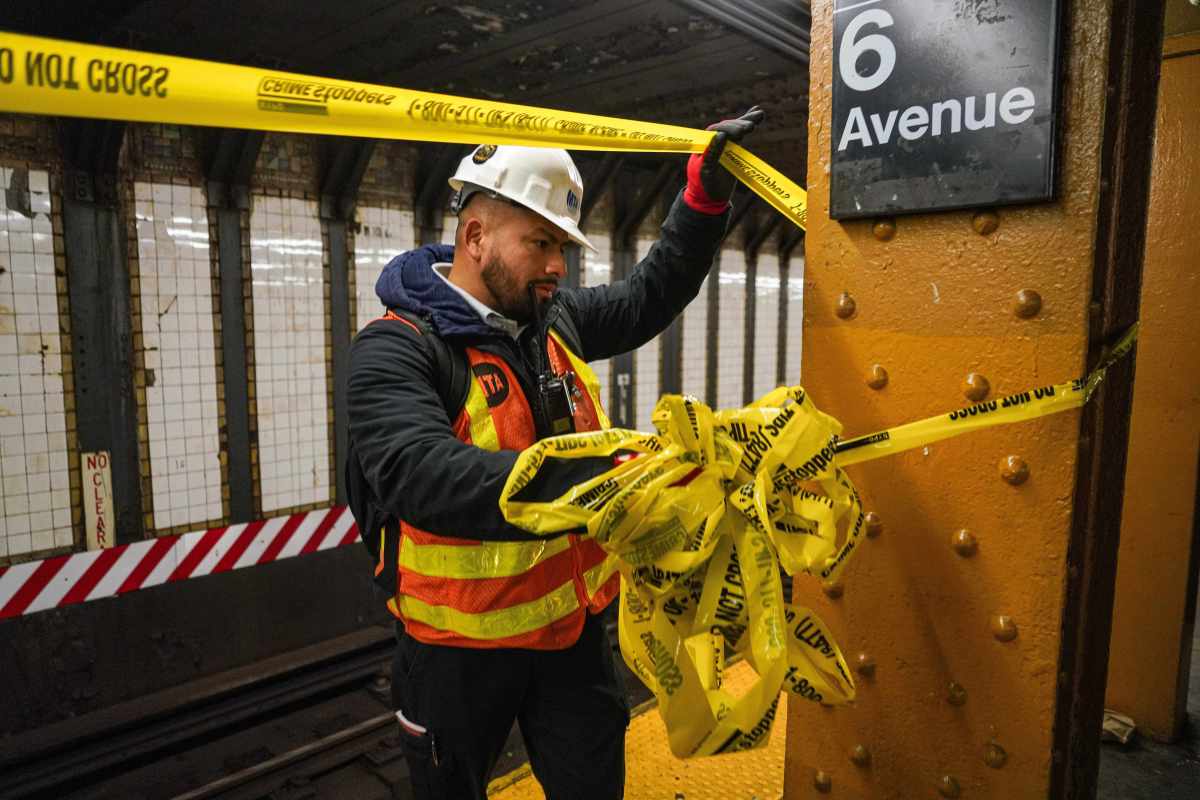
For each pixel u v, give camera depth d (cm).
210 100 64
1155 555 208
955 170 90
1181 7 202
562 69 358
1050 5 80
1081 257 83
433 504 87
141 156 365
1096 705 102
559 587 130
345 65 351
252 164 392
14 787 300
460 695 130
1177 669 205
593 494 76
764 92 395
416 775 140
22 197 331
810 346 110
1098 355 88
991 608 94
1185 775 194
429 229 485
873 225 101
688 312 660
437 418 102
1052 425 87
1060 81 82
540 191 128
